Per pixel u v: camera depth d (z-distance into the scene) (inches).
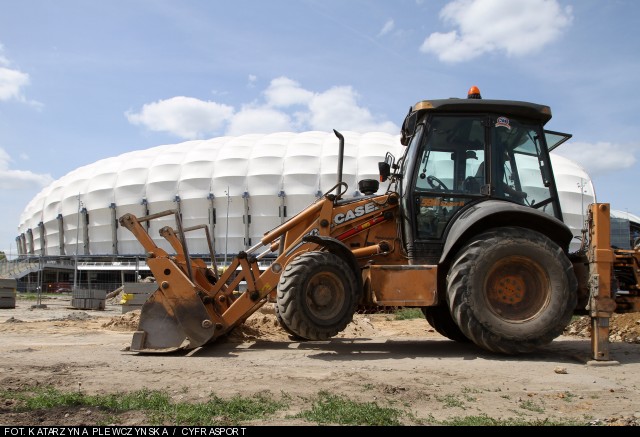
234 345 303.6
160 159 2608.3
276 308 314.3
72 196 2728.8
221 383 188.9
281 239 302.8
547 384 197.3
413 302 264.7
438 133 283.6
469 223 257.8
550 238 277.7
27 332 385.4
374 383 190.4
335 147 2447.1
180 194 2468.0
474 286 253.4
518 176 283.0
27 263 1128.2
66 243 2778.1
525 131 287.6
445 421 145.7
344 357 261.0
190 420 142.1
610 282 250.4
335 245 270.7
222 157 2488.9
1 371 210.2
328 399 163.6
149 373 208.5
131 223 272.5
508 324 253.8
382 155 2385.6
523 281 261.7
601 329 245.4
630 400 173.5
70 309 827.4
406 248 282.7
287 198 2379.4
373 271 267.9
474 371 220.8
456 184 280.1
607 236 249.3
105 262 2561.5
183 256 304.8
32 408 151.3
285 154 2456.9
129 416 145.6
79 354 263.6
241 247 2410.2
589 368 231.8
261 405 157.5
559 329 254.2
